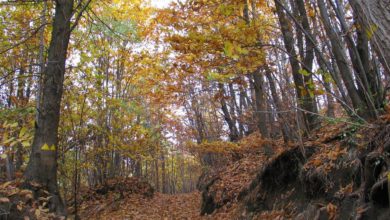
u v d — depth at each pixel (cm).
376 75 516
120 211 1490
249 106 1418
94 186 1795
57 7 759
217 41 625
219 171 1475
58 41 741
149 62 1365
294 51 742
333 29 550
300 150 724
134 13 1695
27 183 639
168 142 2798
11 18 1056
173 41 661
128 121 1652
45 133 693
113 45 1675
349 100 654
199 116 2217
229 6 662
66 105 1239
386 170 385
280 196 769
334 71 587
